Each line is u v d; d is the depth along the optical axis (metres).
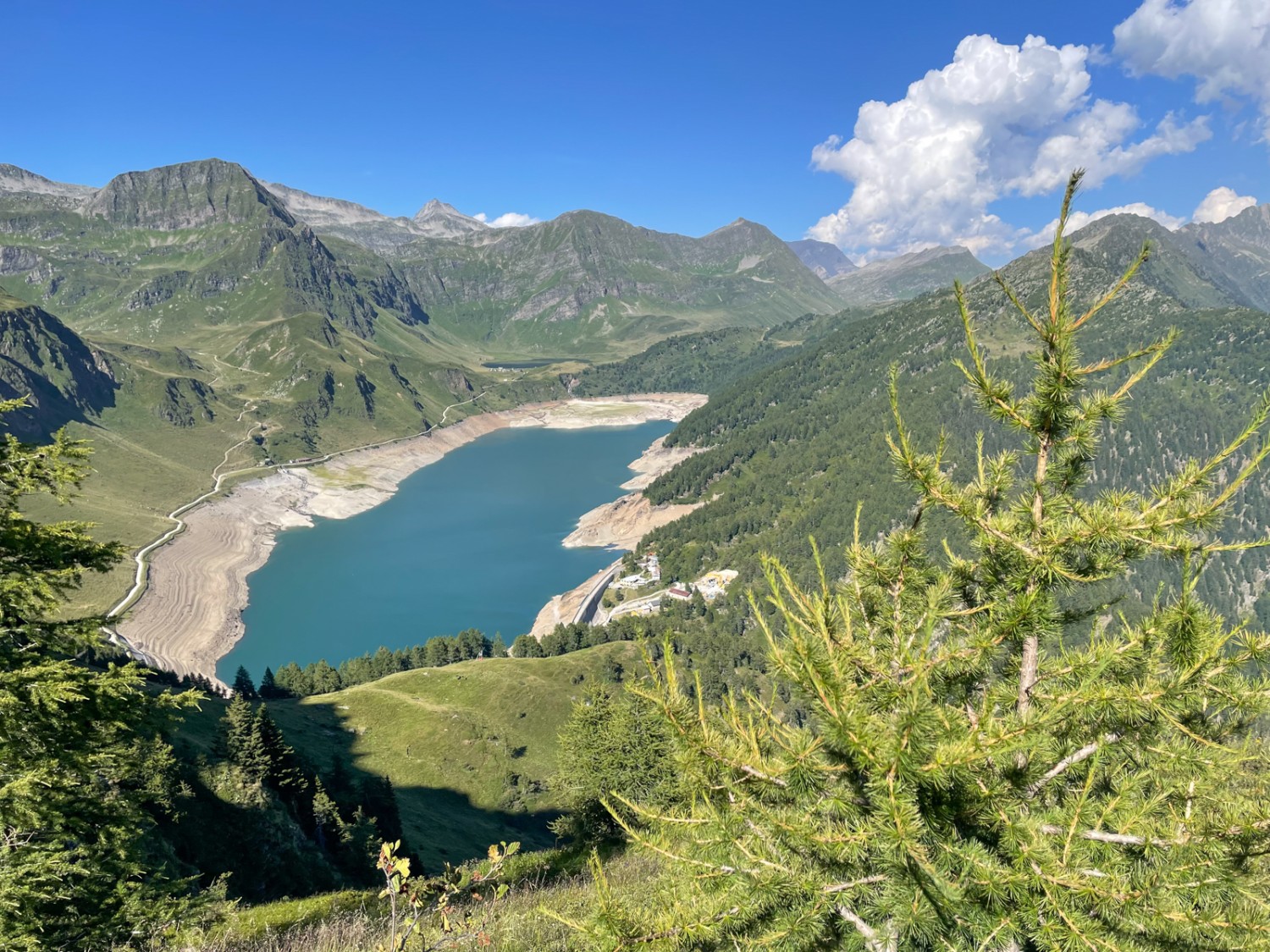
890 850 6.20
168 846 30.66
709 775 7.52
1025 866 6.20
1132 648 7.50
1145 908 6.07
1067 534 7.45
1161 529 7.25
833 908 6.90
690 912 7.10
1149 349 7.61
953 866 6.29
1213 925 5.81
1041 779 7.62
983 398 8.57
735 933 6.96
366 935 12.05
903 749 5.82
